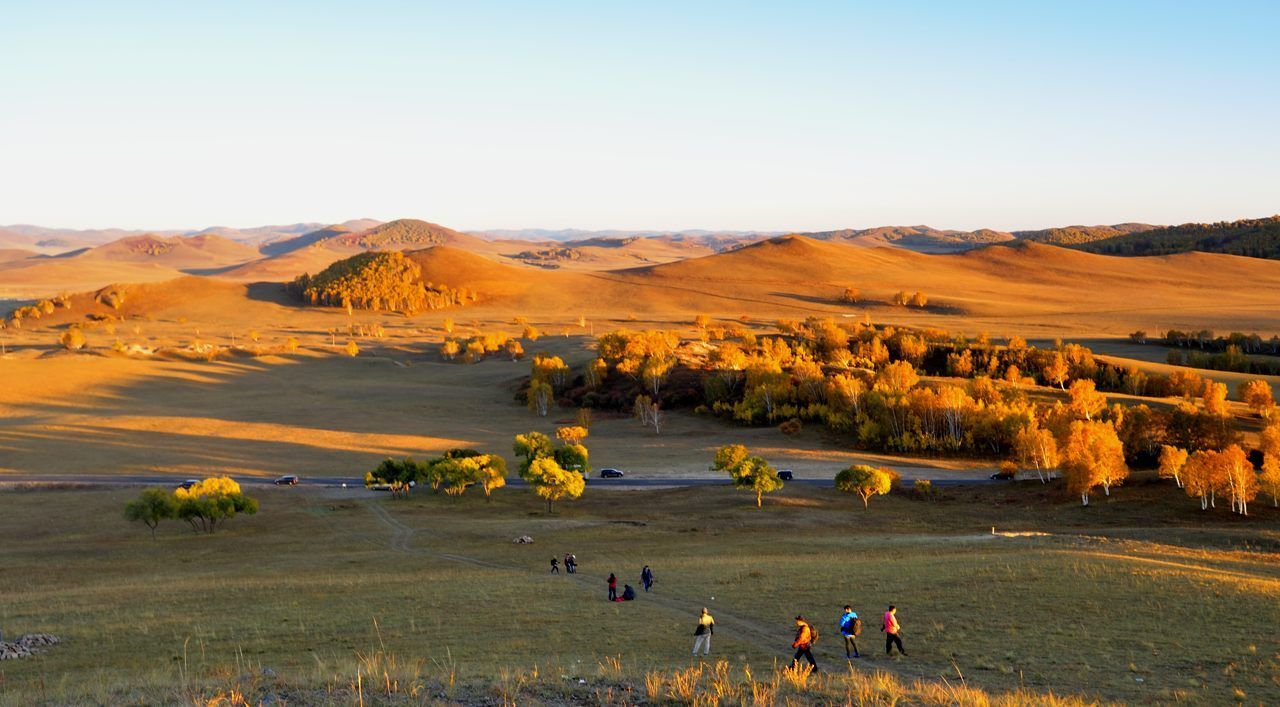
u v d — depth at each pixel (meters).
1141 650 30.97
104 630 36.91
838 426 153.12
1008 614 36.94
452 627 37.09
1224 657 29.66
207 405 199.25
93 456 135.25
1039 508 95.25
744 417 164.62
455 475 104.06
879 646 32.94
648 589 46.19
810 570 50.25
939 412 139.75
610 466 130.12
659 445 148.88
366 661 28.08
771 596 42.84
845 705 22.22
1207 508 89.56
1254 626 33.34
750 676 25.59
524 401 199.00
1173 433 124.00
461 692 22.61
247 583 51.03
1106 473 94.31
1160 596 38.66
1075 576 43.66
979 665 29.59
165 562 66.88
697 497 103.75
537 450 117.38
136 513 82.25
